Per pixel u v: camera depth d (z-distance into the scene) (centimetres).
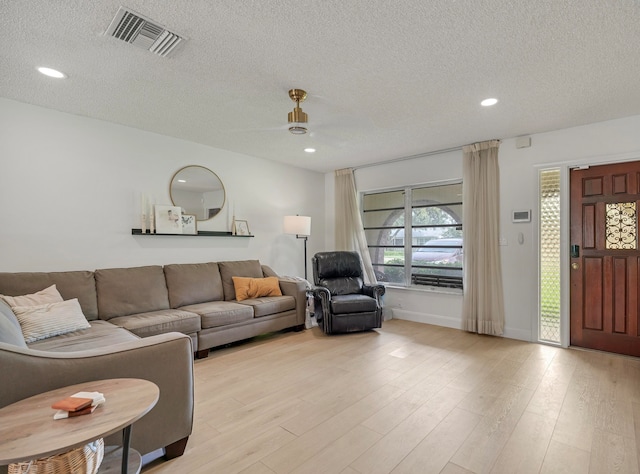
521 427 198
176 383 170
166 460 170
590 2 163
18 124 287
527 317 372
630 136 317
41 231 299
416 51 208
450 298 439
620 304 326
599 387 252
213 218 427
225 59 217
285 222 477
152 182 370
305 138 388
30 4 163
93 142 328
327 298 396
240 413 216
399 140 394
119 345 161
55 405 116
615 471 159
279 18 176
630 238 321
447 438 187
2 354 131
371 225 539
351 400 233
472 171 407
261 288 405
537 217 367
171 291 351
